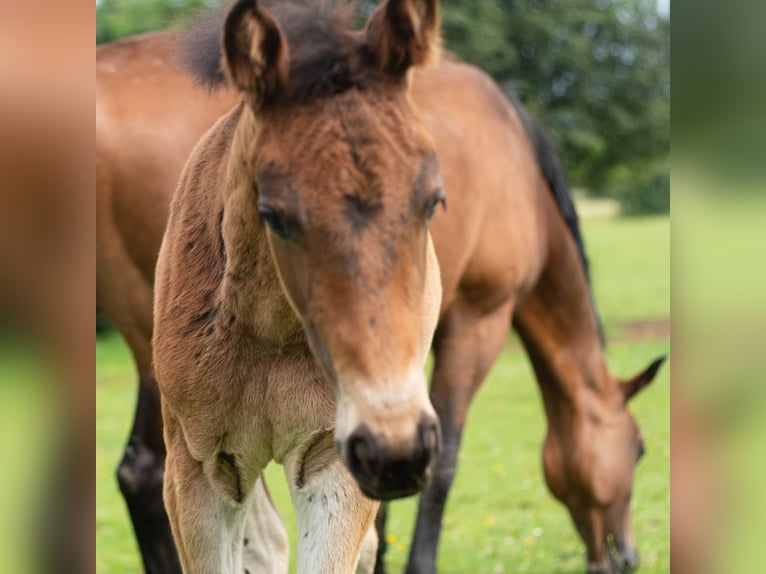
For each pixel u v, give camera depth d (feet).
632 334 49.47
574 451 20.85
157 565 17.98
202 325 11.10
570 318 20.89
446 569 21.62
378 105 8.93
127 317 17.49
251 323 10.77
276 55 9.06
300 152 8.74
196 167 12.02
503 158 19.72
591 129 77.66
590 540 21.02
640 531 23.63
